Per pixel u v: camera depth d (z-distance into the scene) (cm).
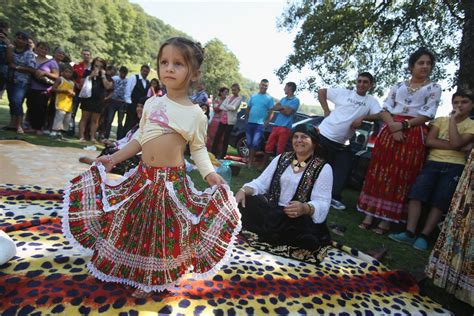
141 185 178
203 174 187
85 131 790
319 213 263
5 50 617
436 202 369
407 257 336
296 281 227
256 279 219
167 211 175
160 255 173
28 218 248
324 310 204
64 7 5984
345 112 473
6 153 459
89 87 716
